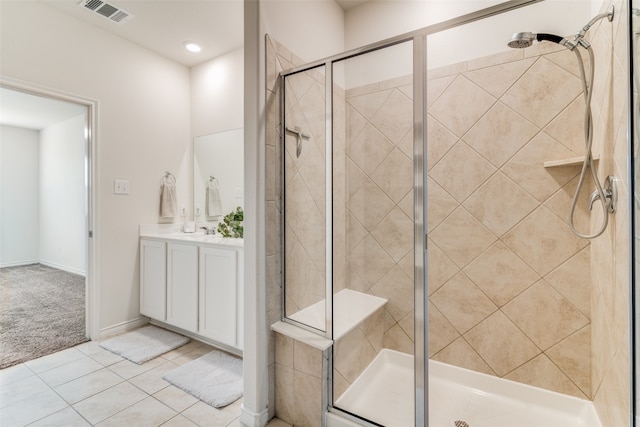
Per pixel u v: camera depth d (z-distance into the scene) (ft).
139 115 9.63
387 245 5.45
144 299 9.48
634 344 3.14
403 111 5.34
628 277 3.22
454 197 6.31
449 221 6.36
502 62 5.87
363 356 5.53
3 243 17.63
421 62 4.70
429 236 6.55
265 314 5.42
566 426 5.24
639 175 2.99
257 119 5.24
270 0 5.49
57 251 17.56
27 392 6.22
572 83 5.30
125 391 6.30
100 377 6.79
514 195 5.79
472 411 5.69
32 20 7.51
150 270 9.31
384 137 5.53
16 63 7.28
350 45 7.82
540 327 5.64
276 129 5.64
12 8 7.22
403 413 5.07
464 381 6.26
